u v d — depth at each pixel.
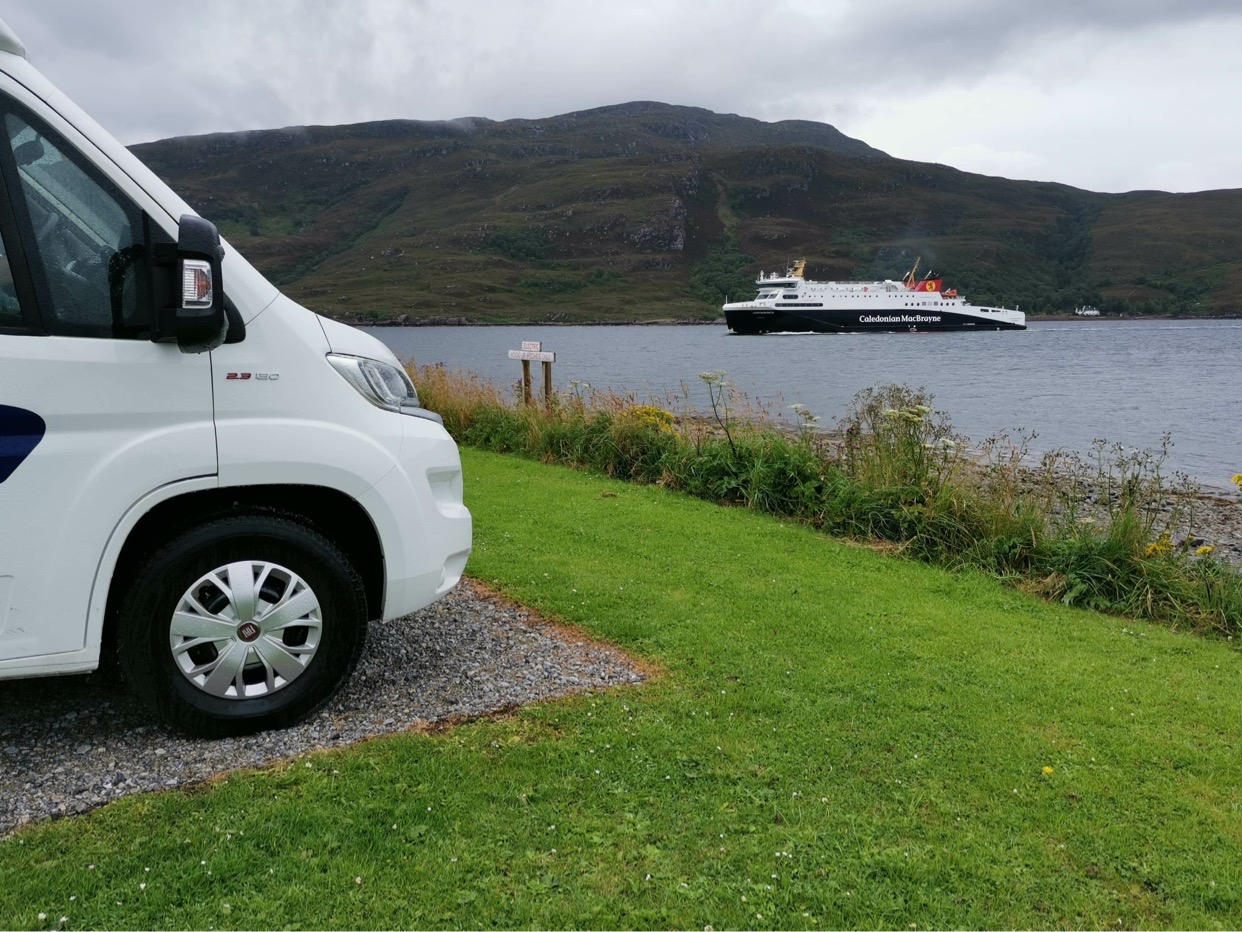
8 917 2.26
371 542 3.53
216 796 2.84
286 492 3.34
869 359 54.62
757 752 3.33
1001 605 5.72
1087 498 8.63
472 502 8.02
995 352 63.62
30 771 3.00
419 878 2.49
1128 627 5.54
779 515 8.11
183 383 3.03
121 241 2.96
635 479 9.61
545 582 5.51
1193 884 2.63
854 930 2.37
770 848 2.71
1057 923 2.44
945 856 2.71
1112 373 41.62
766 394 28.66
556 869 2.56
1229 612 5.73
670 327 148.62
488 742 3.31
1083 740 3.60
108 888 2.39
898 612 5.30
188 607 3.14
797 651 4.49
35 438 2.82
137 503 2.97
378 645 4.32
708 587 5.61
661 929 2.34
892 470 7.81
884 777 3.19
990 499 7.16
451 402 12.52
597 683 3.95
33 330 2.84
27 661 2.88
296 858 2.55
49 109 2.91
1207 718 3.90
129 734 3.30
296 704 3.34
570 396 11.67
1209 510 11.31
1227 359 54.31
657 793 3.00
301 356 3.27
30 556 2.83
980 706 3.90
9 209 2.81
